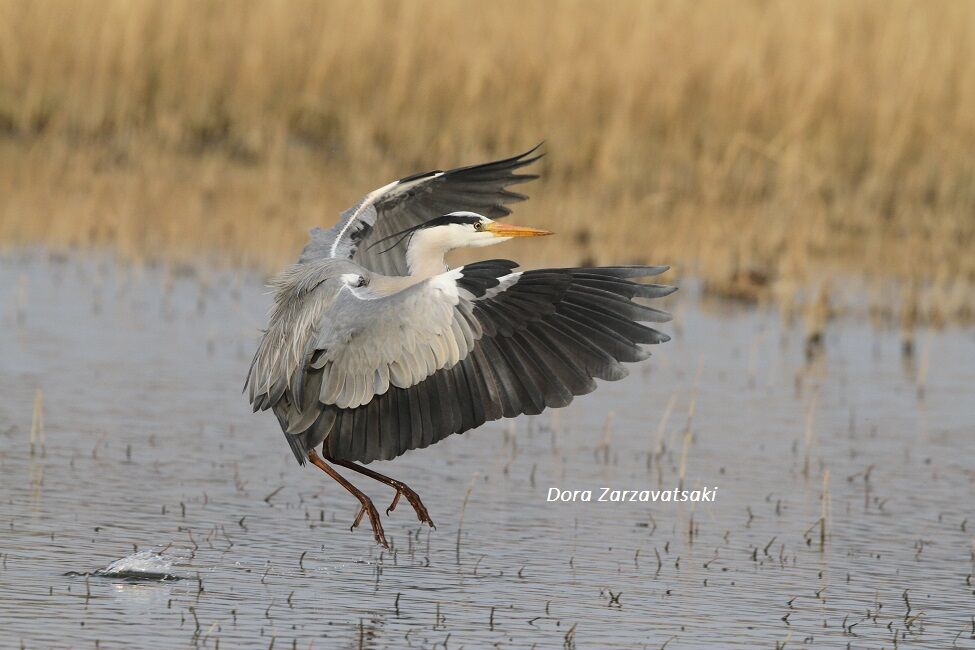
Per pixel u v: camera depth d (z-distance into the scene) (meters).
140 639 7.53
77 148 22.73
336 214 21.20
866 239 21.39
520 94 23.58
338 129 24.00
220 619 7.93
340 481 8.38
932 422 13.42
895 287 19.45
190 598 8.27
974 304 18.61
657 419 13.26
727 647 7.84
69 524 9.56
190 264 18.64
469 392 7.25
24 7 23.44
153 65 23.70
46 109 23.19
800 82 23.34
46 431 11.85
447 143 23.12
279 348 8.09
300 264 8.43
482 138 23.44
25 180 21.30
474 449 12.21
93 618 7.82
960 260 20.52
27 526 9.45
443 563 9.22
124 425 12.18
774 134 23.33
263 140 23.45
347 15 24.38
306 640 7.66
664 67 23.84
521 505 10.66
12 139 22.70
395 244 9.46
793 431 12.98
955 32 24.52
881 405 13.99
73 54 23.53
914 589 9.02
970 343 16.98
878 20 25.02
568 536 9.94
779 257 19.84
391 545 9.57
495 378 7.21
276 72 24.06
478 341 7.25
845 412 13.71
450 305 7.27
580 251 19.84
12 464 10.91
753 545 9.88
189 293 17.27
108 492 10.38
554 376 7.14
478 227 9.37
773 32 24.58
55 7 23.45
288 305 8.20
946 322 17.95
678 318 17.41
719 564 9.42
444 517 10.29
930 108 23.28
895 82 23.25
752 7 25.94
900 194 22.55
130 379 13.63
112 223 19.91
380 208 9.48
